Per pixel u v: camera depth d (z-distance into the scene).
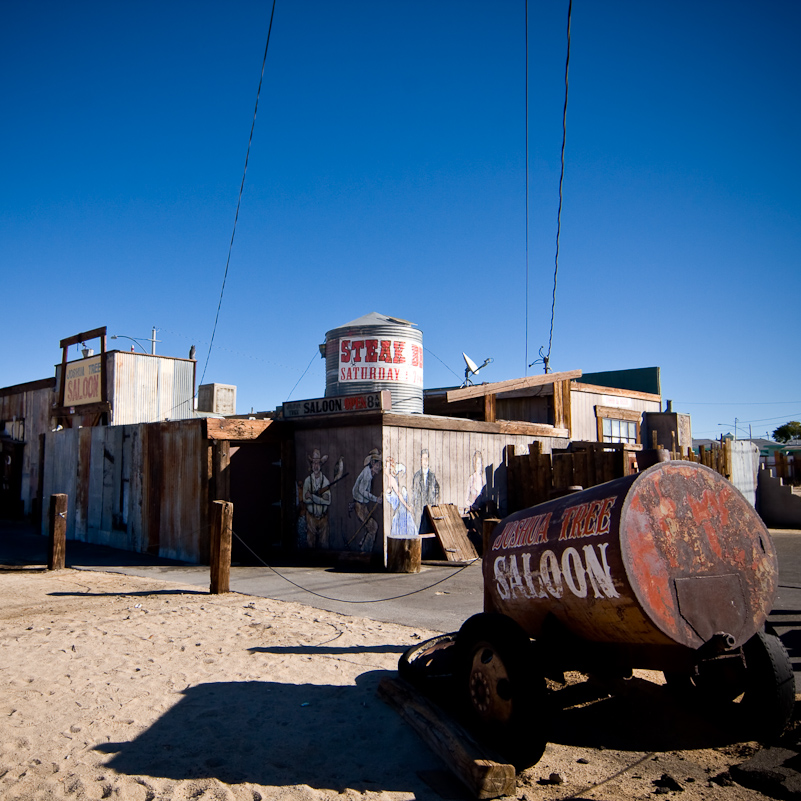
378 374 14.13
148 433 14.77
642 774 4.16
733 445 21.61
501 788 3.84
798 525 21.94
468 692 4.57
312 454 13.81
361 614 8.37
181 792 3.80
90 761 4.18
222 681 5.73
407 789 3.94
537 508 5.05
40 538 17.78
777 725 4.36
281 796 3.81
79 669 6.01
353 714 5.03
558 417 17.47
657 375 25.38
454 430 14.34
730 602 4.16
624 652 4.34
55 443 18.56
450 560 13.02
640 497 4.08
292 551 13.84
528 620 4.89
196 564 12.98
